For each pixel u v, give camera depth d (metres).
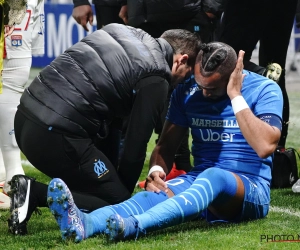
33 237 12.92
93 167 13.28
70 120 13.06
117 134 14.52
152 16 18.27
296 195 17.86
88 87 13.11
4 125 17.03
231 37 19.31
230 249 11.73
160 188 13.46
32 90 13.49
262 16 19.08
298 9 19.19
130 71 13.09
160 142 14.44
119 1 20.05
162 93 13.16
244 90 13.60
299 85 43.50
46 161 13.32
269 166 14.03
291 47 43.66
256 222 13.73
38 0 18.59
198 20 18.56
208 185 12.61
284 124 19.52
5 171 17.89
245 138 13.01
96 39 13.48
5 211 16.12
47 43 45.31
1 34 14.08
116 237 11.77
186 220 12.45
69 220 11.96
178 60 13.66
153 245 11.79
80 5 20.27
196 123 14.05
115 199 13.44
